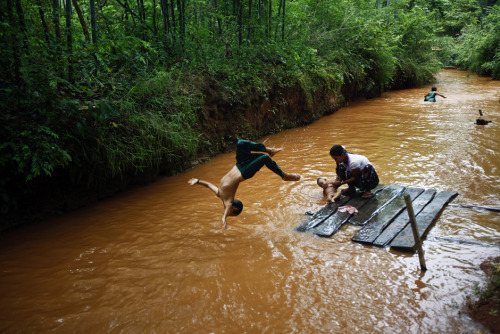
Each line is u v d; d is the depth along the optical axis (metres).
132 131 7.29
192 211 6.29
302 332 3.45
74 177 6.45
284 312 3.74
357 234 5.19
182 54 9.59
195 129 8.92
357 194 6.67
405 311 3.65
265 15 12.72
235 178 4.87
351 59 16.38
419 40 22.22
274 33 13.25
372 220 5.59
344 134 11.15
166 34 9.34
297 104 12.65
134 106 7.42
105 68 7.19
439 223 5.40
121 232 5.61
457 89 20.12
